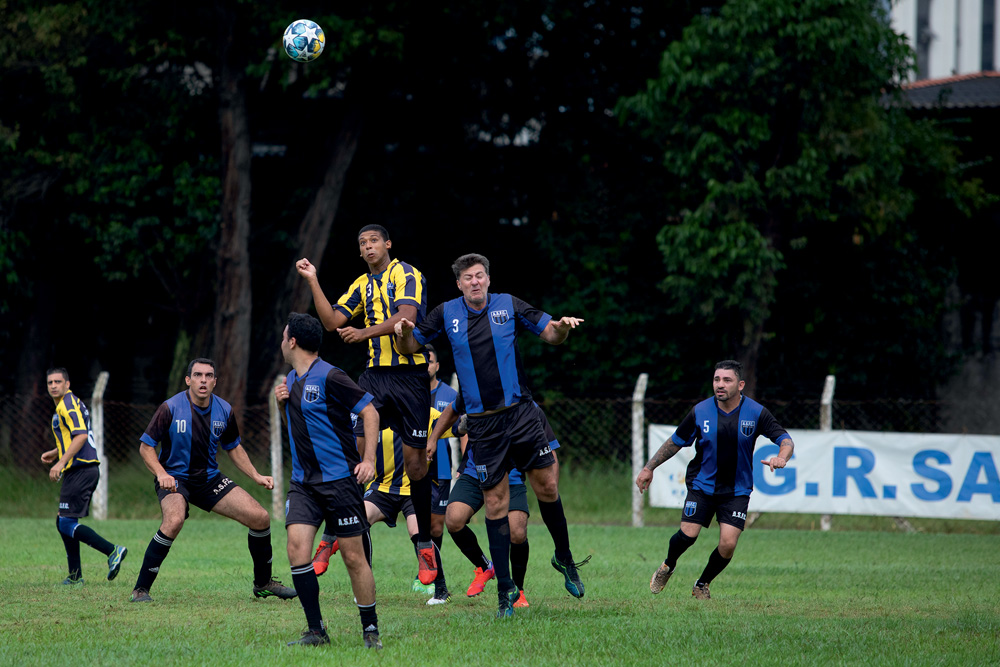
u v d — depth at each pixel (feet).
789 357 194.49
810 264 190.29
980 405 198.59
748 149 164.14
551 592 73.92
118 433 182.29
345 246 200.95
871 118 158.20
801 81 157.99
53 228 182.70
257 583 68.80
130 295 200.03
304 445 52.85
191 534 118.73
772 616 62.28
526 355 188.65
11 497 156.46
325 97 190.29
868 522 138.62
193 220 172.45
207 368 68.49
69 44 162.50
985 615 62.90
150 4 165.68
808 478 131.34
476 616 61.67
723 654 49.67
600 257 189.47
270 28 157.38
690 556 102.12
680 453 134.41
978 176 205.36
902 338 192.54
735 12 152.66
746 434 69.62
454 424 74.49
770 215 166.91
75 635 54.95
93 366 205.57
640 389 138.21
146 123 172.86
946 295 204.23
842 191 166.40
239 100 164.86
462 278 62.13
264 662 47.52
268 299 185.47
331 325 67.92
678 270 176.24
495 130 201.98
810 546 113.19
